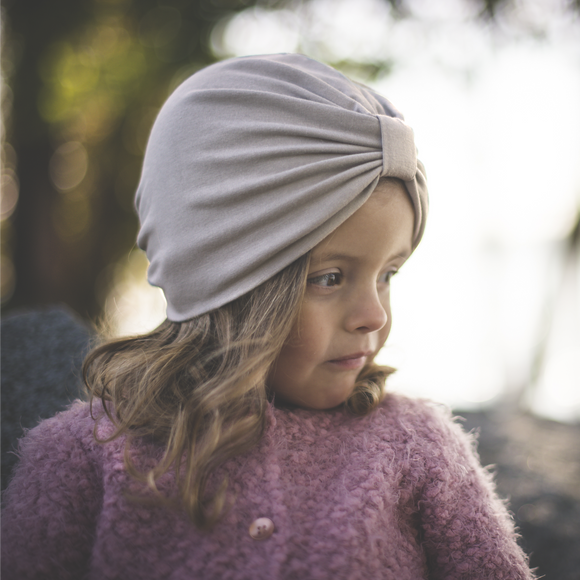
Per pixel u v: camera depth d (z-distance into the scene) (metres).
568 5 3.45
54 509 0.75
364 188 0.73
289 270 0.75
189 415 0.76
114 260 3.95
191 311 0.80
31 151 3.55
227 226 0.75
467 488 0.82
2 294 4.06
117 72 3.51
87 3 3.39
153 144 0.85
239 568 0.69
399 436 0.83
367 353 0.80
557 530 1.44
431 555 0.80
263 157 0.75
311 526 0.73
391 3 3.65
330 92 0.78
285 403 0.87
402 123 0.77
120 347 0.91
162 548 0.71
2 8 3.36
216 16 3.66
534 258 4.08
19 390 1.04
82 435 0.80
